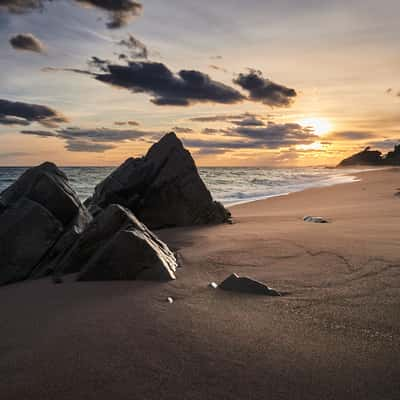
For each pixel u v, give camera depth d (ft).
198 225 36.01
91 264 15.83
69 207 22.04
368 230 24.35
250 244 21.80
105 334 9.53
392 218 30.89
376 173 167.94
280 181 127.75
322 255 17.70
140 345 8.82
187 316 10.73
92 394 6.84
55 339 9.33
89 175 181.27
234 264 17.39
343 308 10.80
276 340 8.89
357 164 597.11
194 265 17.70
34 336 9.61
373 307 10.74
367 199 52.70
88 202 40.75
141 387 7.02
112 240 15.87
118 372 7.59
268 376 7.28
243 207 51.72
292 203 53.88
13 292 14.83
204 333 9.43
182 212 36.55
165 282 14.83
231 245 22.03
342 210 39.88
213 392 6.80
